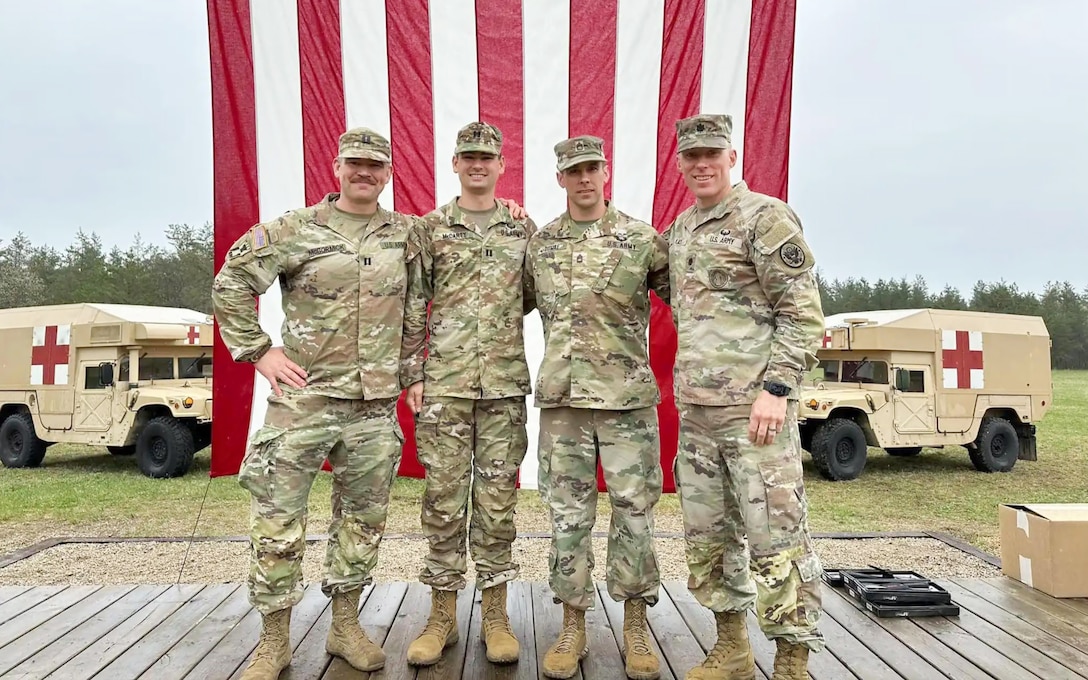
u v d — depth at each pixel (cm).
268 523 227
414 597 300
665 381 405
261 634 237
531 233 263
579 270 240
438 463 244
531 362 417
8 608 284
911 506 629
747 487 211
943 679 224
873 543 474
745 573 227
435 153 392
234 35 384
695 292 224
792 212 216
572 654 231
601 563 438
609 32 388
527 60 392
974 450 798
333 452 243
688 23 385
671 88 386
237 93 384
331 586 238
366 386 237
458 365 245
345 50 389
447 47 392
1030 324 825
